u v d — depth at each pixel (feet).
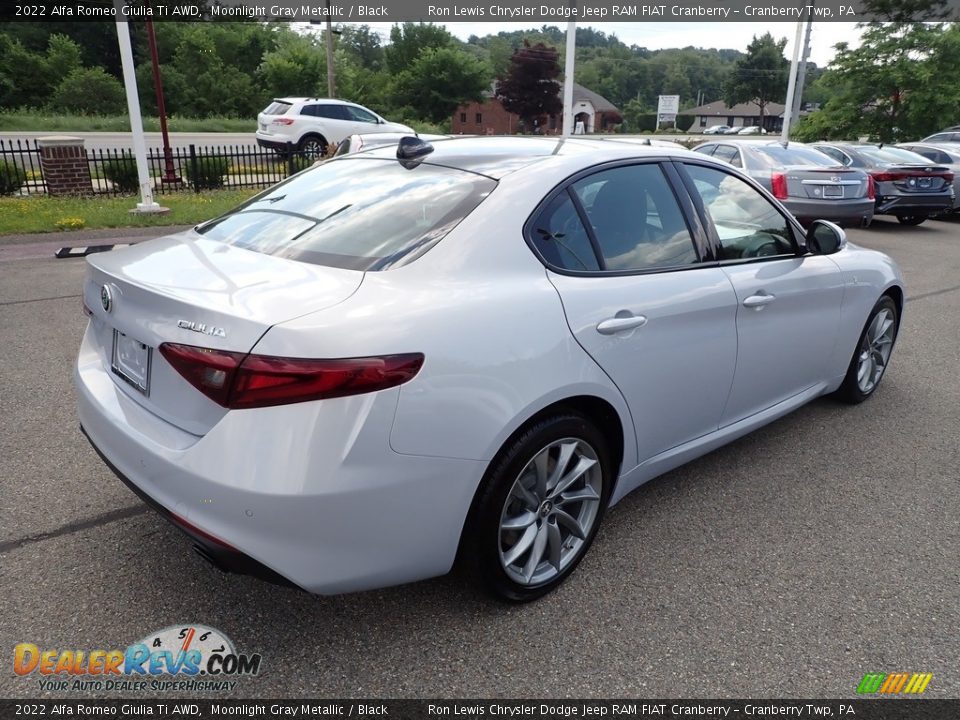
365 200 8.92
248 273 7.55
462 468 7.17
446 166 9.22
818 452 13.01
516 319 7.57
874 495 11.49
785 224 11.94
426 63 228.84
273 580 6.72
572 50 53.42
